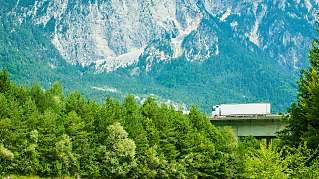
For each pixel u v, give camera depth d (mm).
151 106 131750
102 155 114375
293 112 43812
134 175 118812
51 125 104125
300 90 43531
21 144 99062
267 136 149125
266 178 38094
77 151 109438
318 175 38000
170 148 126438
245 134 151625
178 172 125188
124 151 114875
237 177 133750
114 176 115875
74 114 110938
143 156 121000
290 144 43500
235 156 133500
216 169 131625
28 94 115812
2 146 94625
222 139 135125
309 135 41438
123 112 126062
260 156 39719
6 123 96500
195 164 129625
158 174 123375
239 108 157125
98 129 116875
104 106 121375
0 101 99062
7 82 112062
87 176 111375
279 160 38750
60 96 130125
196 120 136875
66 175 105500
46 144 103250
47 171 102000
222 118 154750
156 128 126812
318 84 41531
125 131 117000
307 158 39938
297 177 38344
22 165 98688
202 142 131000
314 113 41562
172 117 130750
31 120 102562
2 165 95312
